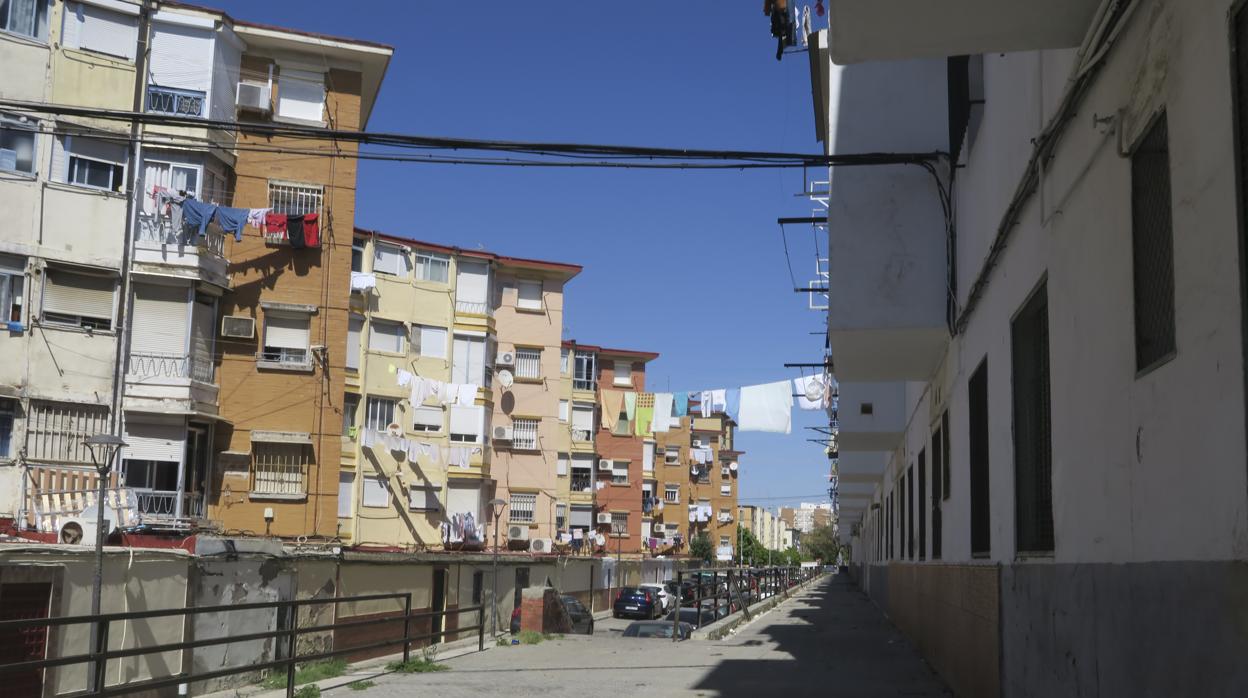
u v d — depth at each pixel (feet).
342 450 128.88
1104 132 18.97
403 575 91.25
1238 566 12.53
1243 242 12.76
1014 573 27.89
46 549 37.55
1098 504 19.61
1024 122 26.43
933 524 53.78
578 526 192.24
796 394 92.84
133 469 90.84
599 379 224.94
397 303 140.36
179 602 46.24
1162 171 16.29
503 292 168.14
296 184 105.60
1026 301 26.68
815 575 256.32
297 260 105.09
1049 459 24.93
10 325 84.48
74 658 25.36
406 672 44.19
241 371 101.65
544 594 74.28
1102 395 19.36
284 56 106.32
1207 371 13.88
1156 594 15.64
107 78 92.12
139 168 92.89
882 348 46.47
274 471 102.27
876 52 23.15
